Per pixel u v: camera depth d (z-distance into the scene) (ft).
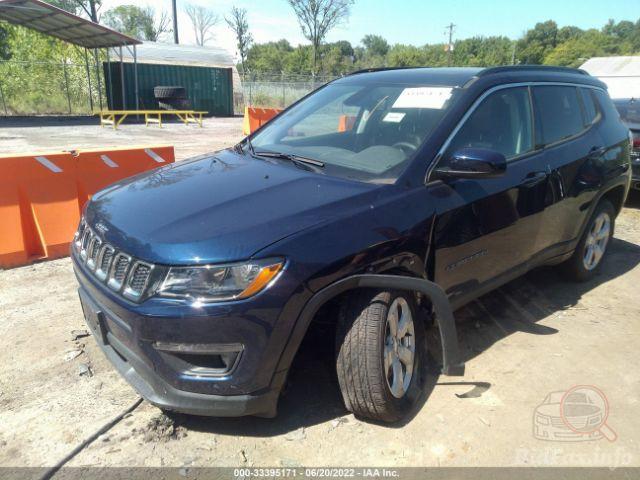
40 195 15.93
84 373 10.19
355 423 9.05
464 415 9.39
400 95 11.47
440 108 10.59
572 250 14.35
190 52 112.57
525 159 11.74
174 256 7.41
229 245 7.43
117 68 82.99
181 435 8.63
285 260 7.47
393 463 8.19
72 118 75.36
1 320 12.16
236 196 8.79
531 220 11.87
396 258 8.68
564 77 13.93
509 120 11.59
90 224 9.17
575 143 13.41
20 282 14.38
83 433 8.55
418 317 9.52
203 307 7.24
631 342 12.26
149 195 9.34
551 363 11.23
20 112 80.43
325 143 11.33
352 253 8.01
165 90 80.18
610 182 14.64
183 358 7.66
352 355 8.32
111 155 17.61
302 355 10.26
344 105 12.20
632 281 16.02
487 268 11.03
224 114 95.86
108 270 8.14
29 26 69.77
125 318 7.69
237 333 7.35
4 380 9.89
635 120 25.00
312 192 8.86
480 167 9.22
